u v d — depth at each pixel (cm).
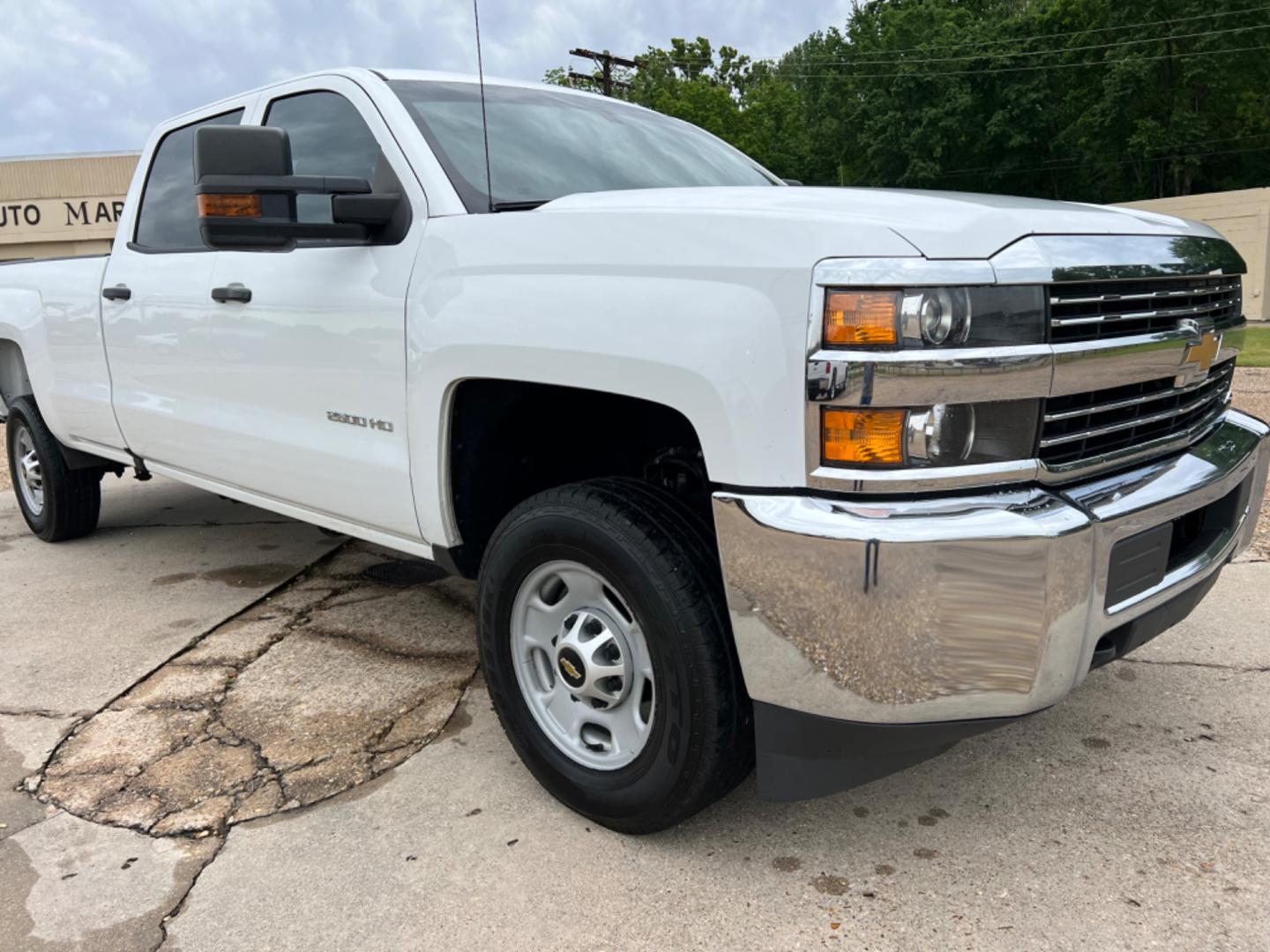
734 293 186
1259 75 3859
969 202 204
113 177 2509
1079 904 204
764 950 192
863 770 201
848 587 176
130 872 221
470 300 236
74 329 426
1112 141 4103
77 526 497
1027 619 179
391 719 295
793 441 180
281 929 201
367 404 275
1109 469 209
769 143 4972
